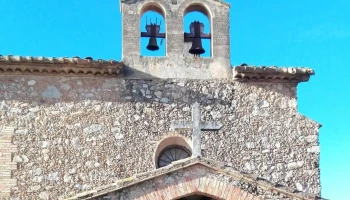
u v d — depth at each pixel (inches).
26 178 721.6
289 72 789.2
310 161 780.0
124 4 805.9
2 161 721.6
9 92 746.8
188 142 765.3
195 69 796.6
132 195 536.1
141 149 751.7
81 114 754.2
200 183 547.5
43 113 746.8
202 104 780.6
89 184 731.4
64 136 743.1
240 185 552.4
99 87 767.7
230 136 772.0
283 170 770.8
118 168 741.3
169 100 776.9
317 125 794.8
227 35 817.5
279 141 781.3
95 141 746.8
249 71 785.6
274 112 792.3
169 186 542.6
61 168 732.0
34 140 735.7
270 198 553.3
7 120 737.0
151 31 827.4
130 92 772.6
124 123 758.5
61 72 758.5
